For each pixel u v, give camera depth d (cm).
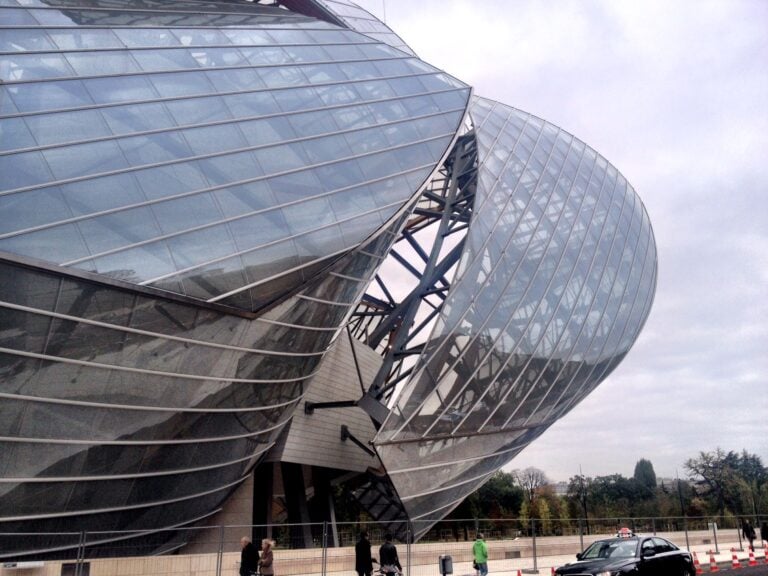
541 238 3950
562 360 3881
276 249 2492
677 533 4741
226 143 2595
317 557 2828
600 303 4181
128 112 2373
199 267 2245
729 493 11138
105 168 2159
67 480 2058
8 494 1931
